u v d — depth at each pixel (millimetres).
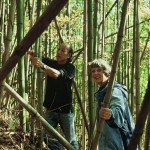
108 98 2414
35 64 3621
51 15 899
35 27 917
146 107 1207
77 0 8852
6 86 2566
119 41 2064
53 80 4156
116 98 2949
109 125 2957
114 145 3049
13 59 968
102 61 3139
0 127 3799
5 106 3979
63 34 7254
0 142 3631
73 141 4262
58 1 879
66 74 4047
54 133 2902
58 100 4168
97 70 3098
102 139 3137
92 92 3643
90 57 3572
